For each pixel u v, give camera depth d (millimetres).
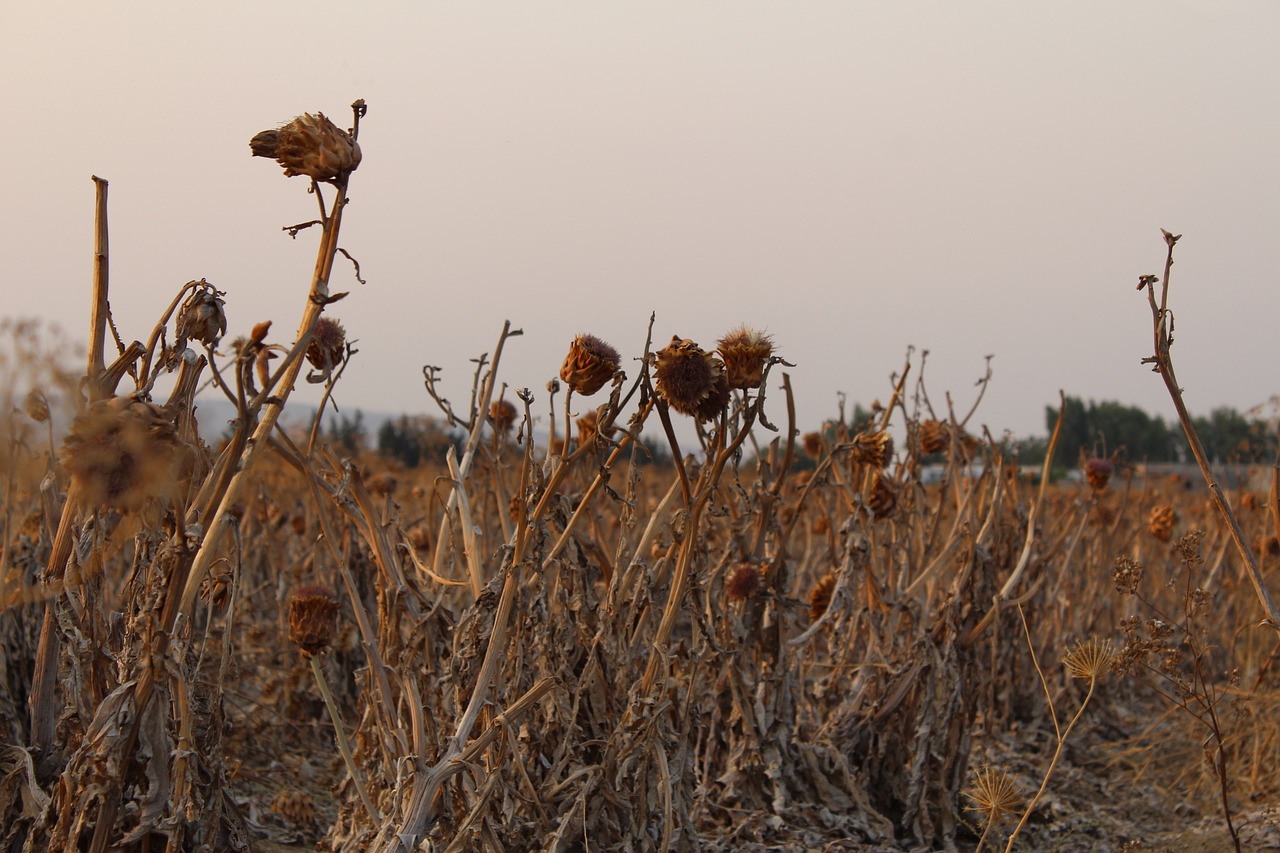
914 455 5383
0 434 2584
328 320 2912
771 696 4449
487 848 2936
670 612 3197
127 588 2689
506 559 3090
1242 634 6723
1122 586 3826
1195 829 4695
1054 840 4660
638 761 3217
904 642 4934
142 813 2332
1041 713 6281
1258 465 7750
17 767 2764
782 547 4281
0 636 3412
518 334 3615
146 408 1953
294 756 5207
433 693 3309
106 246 2529
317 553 6020
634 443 3402
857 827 4395
